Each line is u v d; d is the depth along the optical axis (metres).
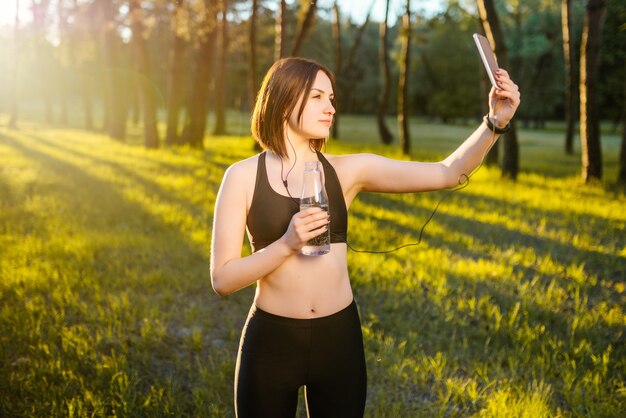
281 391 2.00
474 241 7.64
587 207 9.59
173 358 4.23
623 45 26.45
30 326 4.57
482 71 18.58
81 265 6.21
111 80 24.81
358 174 2.11
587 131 12.30
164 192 10.68
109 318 4.80
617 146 27.80
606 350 4.34
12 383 3.66
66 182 11.73
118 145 21.53
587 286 5.80
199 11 18.56
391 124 52.94
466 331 4.73
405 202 10.38
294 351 1.98
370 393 3.74
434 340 4.54
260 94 2.04
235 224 1.94
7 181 11.75
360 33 29.05
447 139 33.94
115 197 10.06
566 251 7.13
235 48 33.09
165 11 19.52
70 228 7.90
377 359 4.06
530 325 4.80
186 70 40.22
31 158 16.23
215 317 5.04
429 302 5.35
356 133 38.03
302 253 1.92
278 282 2.00
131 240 7.20
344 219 2.06
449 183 2.11
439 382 3.82
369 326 4.72
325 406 2.05
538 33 38.19
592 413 3.41
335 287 2.02
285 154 2.01
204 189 10.97
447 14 20.33
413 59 50.97
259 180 1.98
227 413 3.50
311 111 1.96
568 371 3.92
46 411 3.40
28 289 5.51
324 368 2.01
